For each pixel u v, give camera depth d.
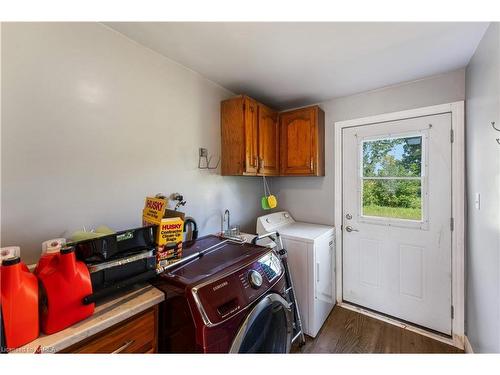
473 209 1.53
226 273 1.04
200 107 1.82
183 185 1.70
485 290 1.33
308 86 2.02
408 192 1.97
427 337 1.82
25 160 0.98
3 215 0.94
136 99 1.39
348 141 2.26
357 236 2.23
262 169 2.11
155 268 1.03
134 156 1.39
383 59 1.57
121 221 1.32
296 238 1.92
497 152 1.14
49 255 0.81
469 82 1.60
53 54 1.06
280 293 1.27
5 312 0.64
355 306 2.25
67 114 1.10
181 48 1.45
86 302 0.76
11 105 0.94
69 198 1.12
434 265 1.86
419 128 1.89
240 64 1.65
